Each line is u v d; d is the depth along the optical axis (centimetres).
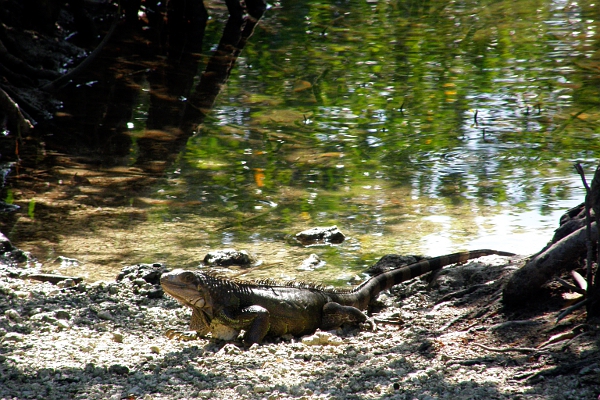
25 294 786
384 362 596
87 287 829
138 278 862
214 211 1147
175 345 675
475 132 1488
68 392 539
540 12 2672
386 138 1478
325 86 1850
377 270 902
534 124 1520
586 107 1605
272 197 1202
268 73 1983
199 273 711
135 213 1136
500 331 631
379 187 1231
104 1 2575
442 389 520
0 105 1477
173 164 1366
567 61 1991
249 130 1548
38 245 1008
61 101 1747
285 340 717
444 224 1065
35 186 1244
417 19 2623
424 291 821
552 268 654
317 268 936
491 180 1239
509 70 1930
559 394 491
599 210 596
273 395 525
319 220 1103
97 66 2025
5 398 522
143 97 1784
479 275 810
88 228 1073
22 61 1792
